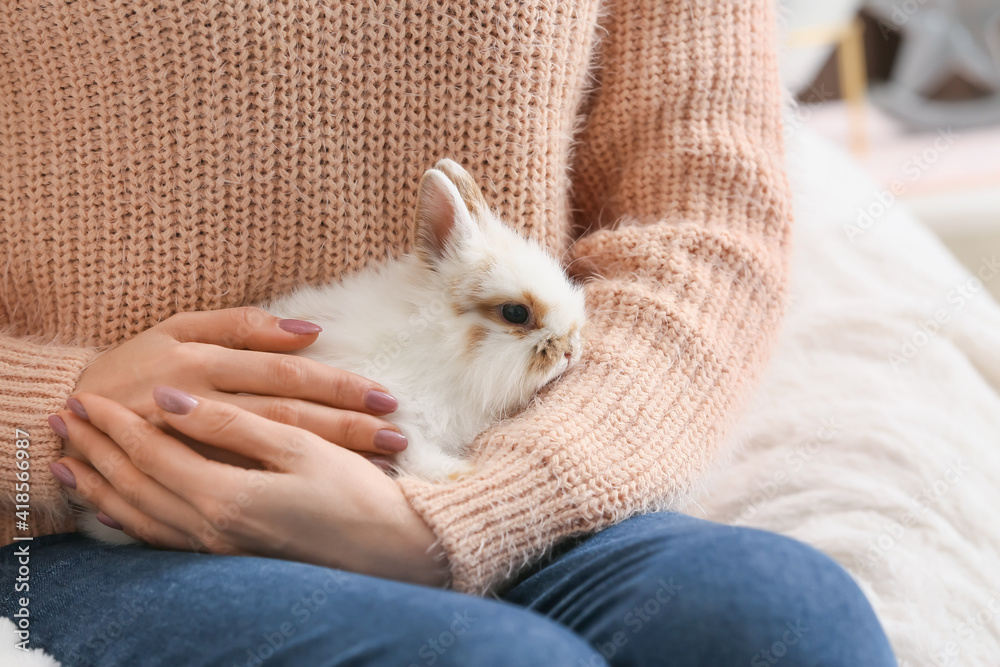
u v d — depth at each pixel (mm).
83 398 699
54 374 718
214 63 718
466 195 746
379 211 754
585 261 788
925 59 1585
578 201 828
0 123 733
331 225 749
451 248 747
